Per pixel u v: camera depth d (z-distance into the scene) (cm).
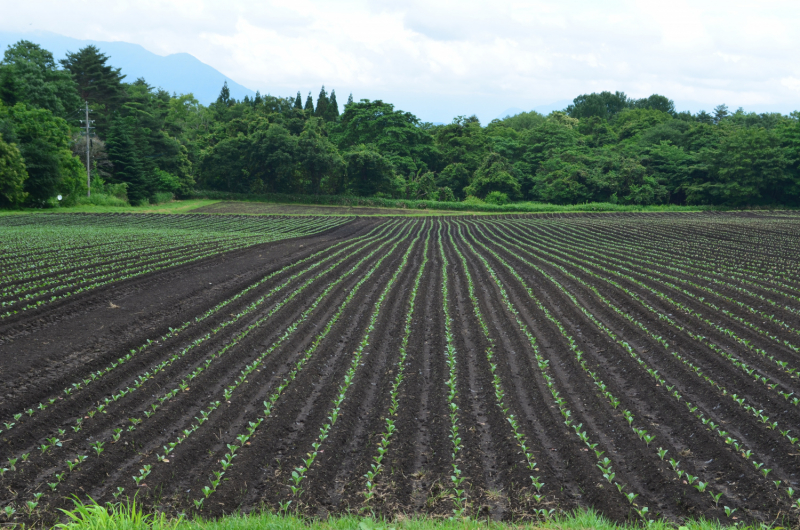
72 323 1598
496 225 5762
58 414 991
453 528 615
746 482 779
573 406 1083
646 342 1477
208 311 1814
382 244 3969
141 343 1445
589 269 2719
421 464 859
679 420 1003
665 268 2739
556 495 752
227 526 603
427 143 10519
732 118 11900
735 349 1409
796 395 1108
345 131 10700
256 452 872
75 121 7594
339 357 1404
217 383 1200
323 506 734
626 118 12350
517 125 13750
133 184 7100
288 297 2050
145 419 998
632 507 721
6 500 719
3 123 5238
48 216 5134
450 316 1827
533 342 1524
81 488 757
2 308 1642
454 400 1116
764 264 2845
